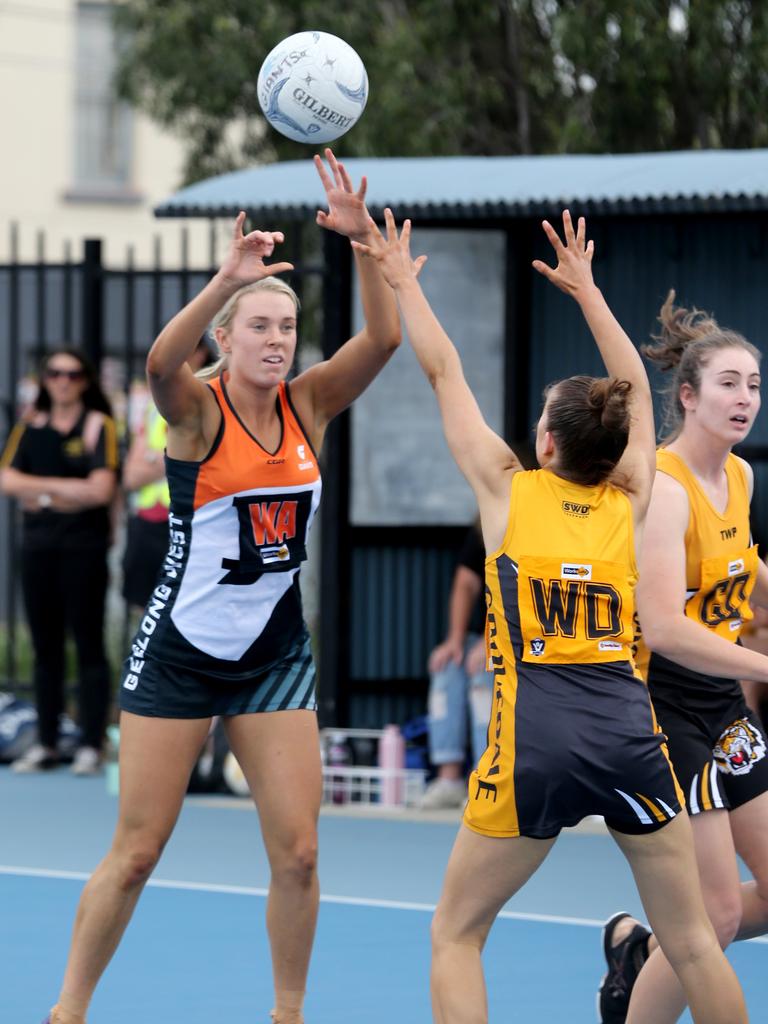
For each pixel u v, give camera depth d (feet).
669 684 66.85
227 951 88.22
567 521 60.49
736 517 67.46
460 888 60.54
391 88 222.89
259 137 253.24
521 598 59.93
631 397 64.69
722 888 65.16
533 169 135.54
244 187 139.33
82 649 144.56
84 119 351.25
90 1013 76.69
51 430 141.90
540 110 238.68
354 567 140.77
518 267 138.62
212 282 63.98
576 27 216.13
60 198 348.38
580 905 99.66
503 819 59.41
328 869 110.22
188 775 67.67
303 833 67.26
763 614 113.60
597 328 66.13
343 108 70.44
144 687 67.15
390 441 140.77
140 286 249.75
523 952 88.17
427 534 141.49
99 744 146.20
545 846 59.98
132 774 66.80
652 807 59.26
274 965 68.33
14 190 345.72
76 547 142.51
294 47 70.59
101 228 350.84
